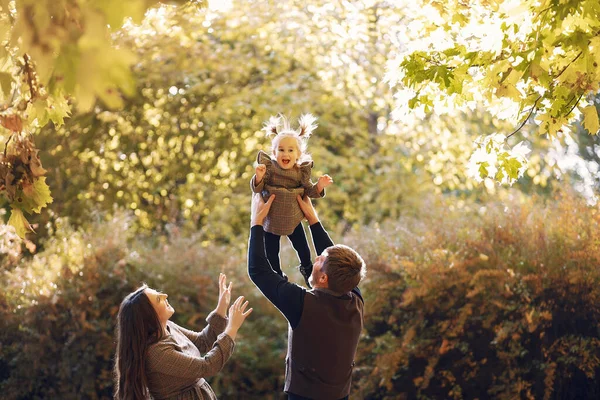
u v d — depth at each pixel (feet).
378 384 25.40
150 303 12.85
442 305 24.48
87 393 27.30
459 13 15.72
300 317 11.63
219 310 14.16
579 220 23.34
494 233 24.68
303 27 45.44
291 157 12.53
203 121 46.83
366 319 26.02
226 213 45.21
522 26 13.74
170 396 12.78
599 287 22.20
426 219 27.81
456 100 16.16
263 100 44.47
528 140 47.85
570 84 14.48
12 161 12.23
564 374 22.61
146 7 6.63
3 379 27.68
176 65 43.65
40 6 6.64
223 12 44.98
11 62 10.98
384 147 47.85
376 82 46.32
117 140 46.19
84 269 27.94
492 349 23.79
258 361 27.89
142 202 47.55
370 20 46.44
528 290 22.91
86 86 6.22
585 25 13.32
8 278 28.58
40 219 41.88
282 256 30.83
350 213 48.06
